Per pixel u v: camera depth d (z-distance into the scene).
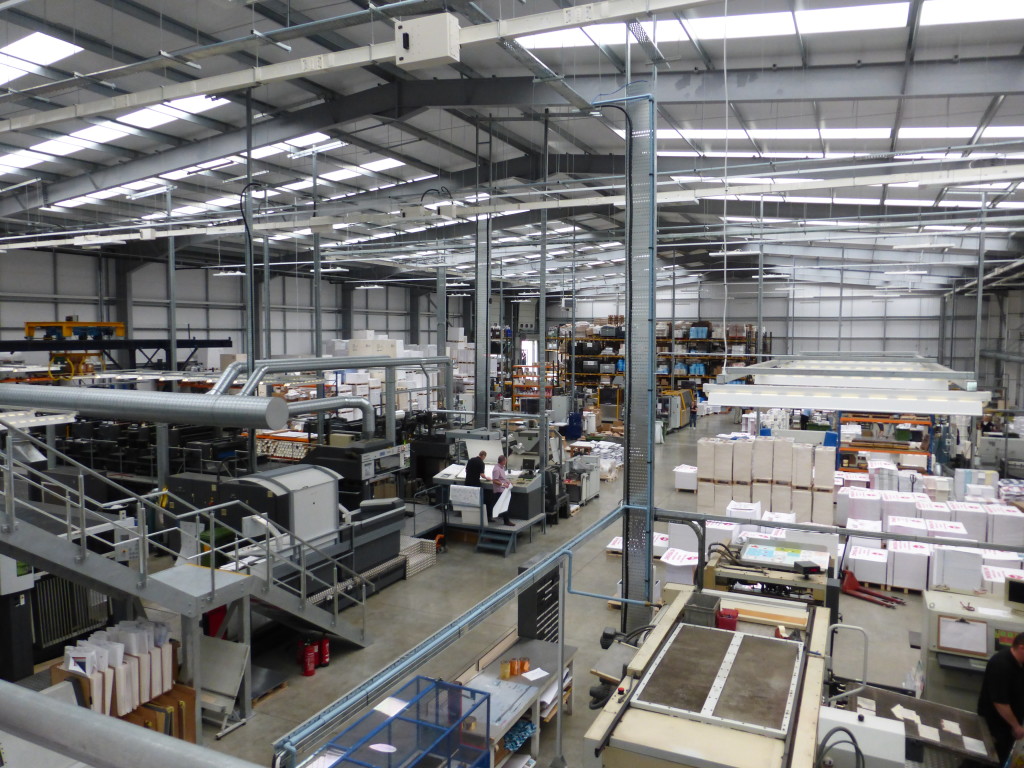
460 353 22.17
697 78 8.77
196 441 12.09
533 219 17.09
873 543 9.54
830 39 7.75
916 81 8.01
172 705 6.05
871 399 4.57
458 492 11.26
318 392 13.05
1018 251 16.52
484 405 12.73
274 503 8.13
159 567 10.13
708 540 9.60
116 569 5.93
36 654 7.55
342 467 11.00
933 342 28.50
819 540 9.00
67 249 19.36
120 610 7.37
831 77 8.30
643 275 6.25
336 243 21.55
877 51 7.94
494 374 23.69
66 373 14.20
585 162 13.17
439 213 9.69
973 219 14.48
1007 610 5.44
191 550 8.70
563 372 26.28
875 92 8.14
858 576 9.16
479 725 4.63
